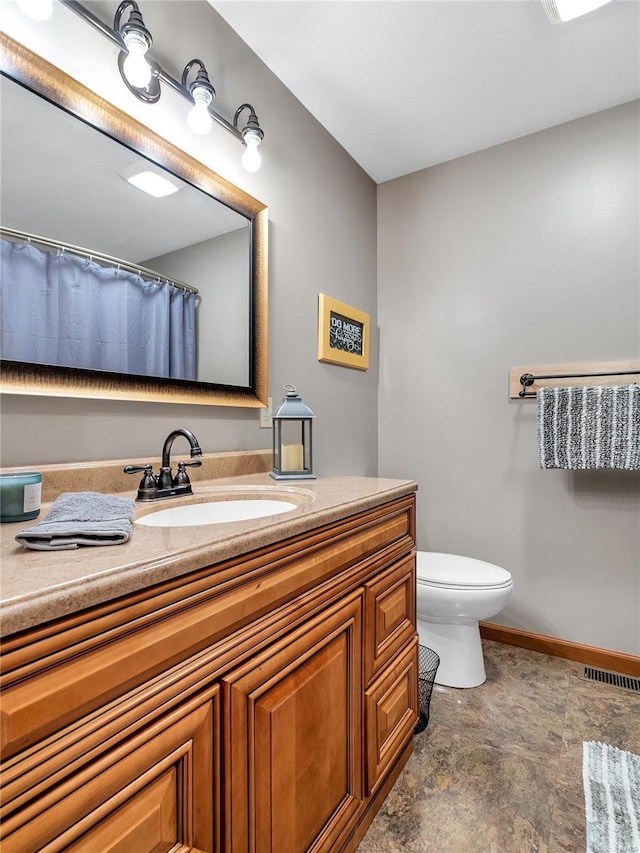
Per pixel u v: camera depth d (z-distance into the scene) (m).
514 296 2.16
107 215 1.13
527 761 1.34
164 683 0.58
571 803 1.19
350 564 1.04
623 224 1.92
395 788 1.24
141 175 1.21
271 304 1.72
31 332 0.98
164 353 1.28
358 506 1.06
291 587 0.83
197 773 0.62
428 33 1.54
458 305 2.31
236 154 1.54
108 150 1.13
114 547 0.64
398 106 1.91
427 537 2.39
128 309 1.18
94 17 1.07
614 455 1.76
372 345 2.49
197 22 1.39
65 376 1.04
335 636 0.95
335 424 2.15
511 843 1.07
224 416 1.51
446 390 2.35
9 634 0.43
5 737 0.42
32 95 0.98
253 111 1.45
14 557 0.59
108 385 1.13
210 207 1.42
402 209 2.49
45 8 0.91
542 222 2.09
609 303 1.95
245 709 0.70
